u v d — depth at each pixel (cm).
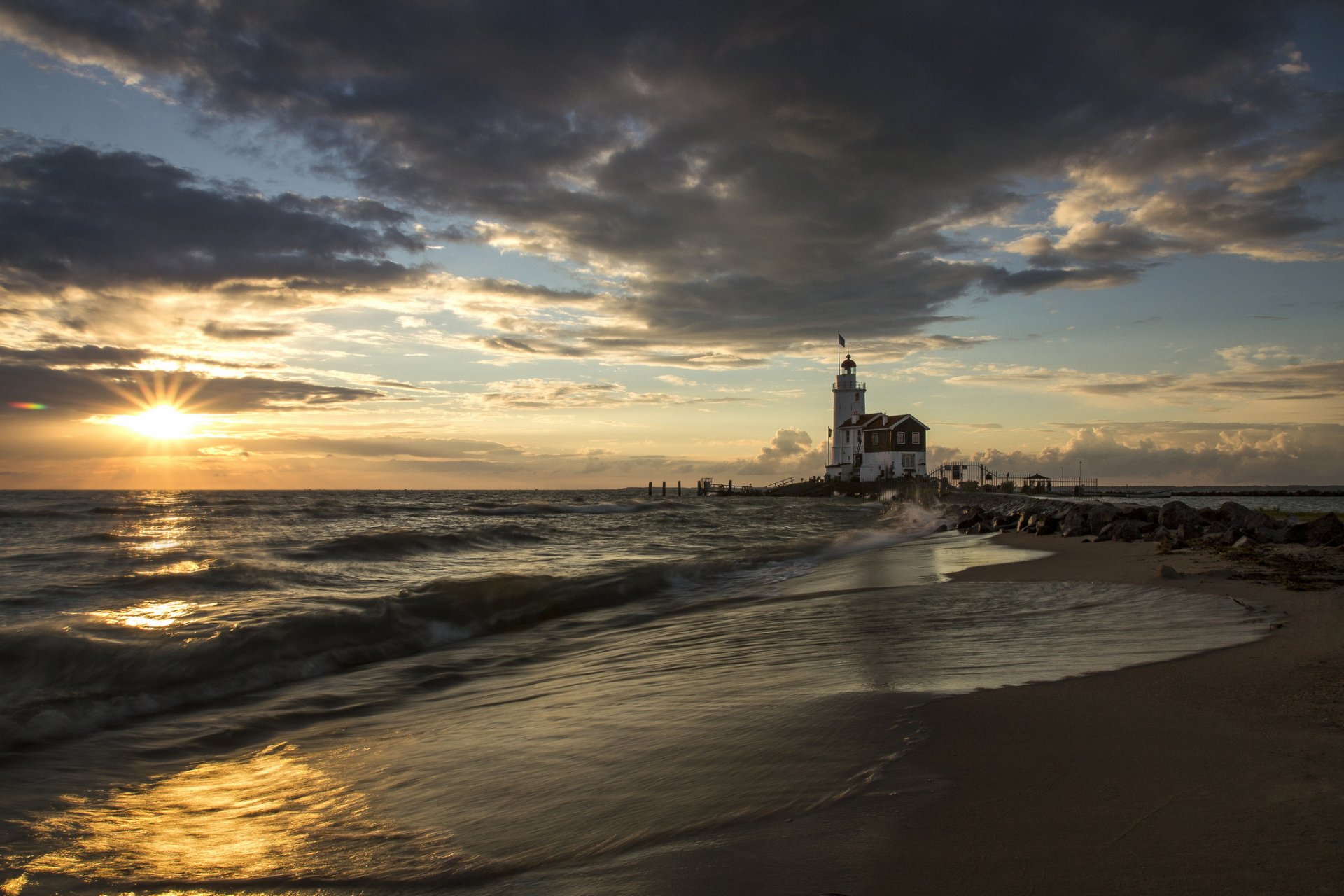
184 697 737
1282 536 1602
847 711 491
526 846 346
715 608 1169
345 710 691
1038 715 459
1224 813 311
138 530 2831
